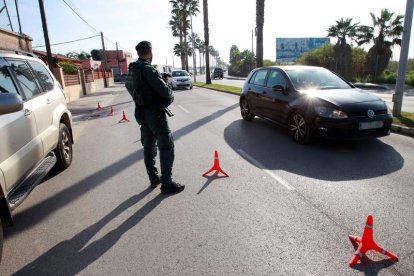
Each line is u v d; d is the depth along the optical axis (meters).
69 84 22.31
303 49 51.47
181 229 3.57
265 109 8.63
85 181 5.24
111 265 2.99
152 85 4.15
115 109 15.40
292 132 7.32
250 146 7.02
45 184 5.17
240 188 4.66
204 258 3.04
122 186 4.94
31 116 4.32
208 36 33.50
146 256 3.10
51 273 2.93
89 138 8.80
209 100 17.55
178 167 5.72
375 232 3.38
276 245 3.20
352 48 35.72
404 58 8.67
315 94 6.84
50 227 3.76
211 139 7.85
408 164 5.43
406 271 2.78
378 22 32.88
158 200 4.36
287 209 3.96
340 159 5.84
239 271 2.83
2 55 4.27
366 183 4.69
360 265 2.87
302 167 5.48
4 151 3.41
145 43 4.26
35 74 5.19
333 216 3.75
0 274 2.94
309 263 2.91
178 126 9.85
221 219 3.76
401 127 7.70
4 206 3.19
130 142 7.99
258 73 9.48
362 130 6.21
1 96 3.04
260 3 20.47
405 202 4.04
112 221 3.83
